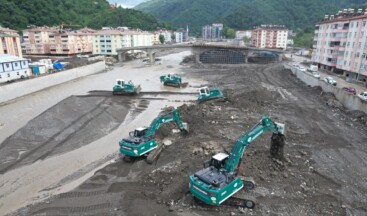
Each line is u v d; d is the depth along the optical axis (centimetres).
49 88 5497
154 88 5569
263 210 1658
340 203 1756
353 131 3055
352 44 5709
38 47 10250
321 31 7250
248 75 6888
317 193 1853
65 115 3441
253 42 15438
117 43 11169
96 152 2616
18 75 5275
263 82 5941
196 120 3328
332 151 2538
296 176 2056
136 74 7394
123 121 3544
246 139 1756
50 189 2009
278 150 2234
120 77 6888
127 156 2325
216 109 3778
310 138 2836
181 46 9762
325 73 6575
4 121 3453
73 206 1739
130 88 4822
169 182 1950
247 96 4394
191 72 7700
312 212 1658
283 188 1886
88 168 2316
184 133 2884
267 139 2742
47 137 2889
